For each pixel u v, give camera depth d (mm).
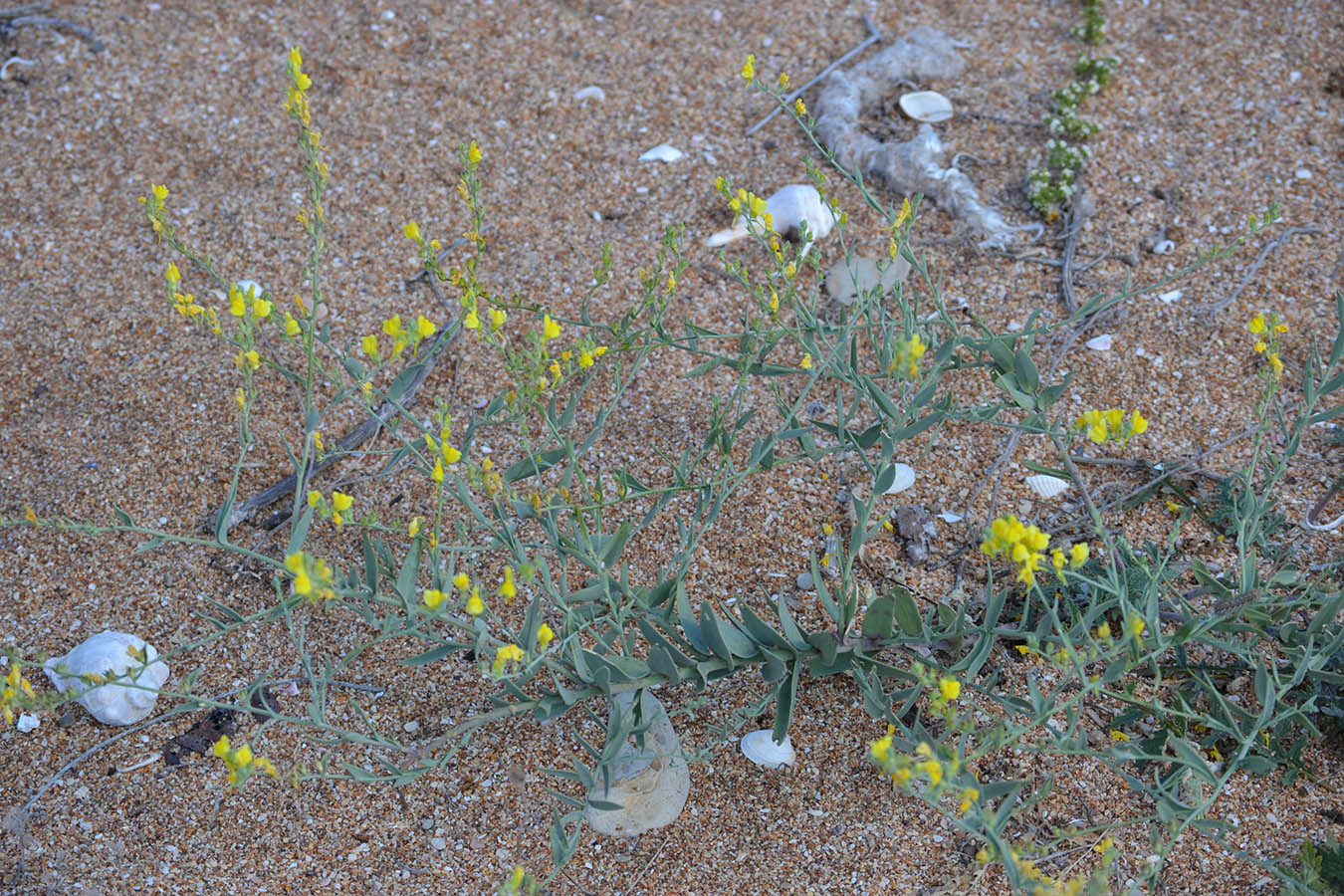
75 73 4074
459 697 2447
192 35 4223
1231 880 2094
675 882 2164
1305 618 2422
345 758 2348
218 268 3443
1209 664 2334
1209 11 4176
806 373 2568
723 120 3912
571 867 2188
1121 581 2178
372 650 2537
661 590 2201
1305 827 2145
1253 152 3637
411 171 3740
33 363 3215
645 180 3709
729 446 2365
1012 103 3898
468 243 3510
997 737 1848
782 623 2199
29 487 2910
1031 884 1770
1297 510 2686
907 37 4156
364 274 3434
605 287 3357
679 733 2357
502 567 2658
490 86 4043
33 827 2256
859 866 2164
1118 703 2348
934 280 3326
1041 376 3053
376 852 2213
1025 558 1763
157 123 3904
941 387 3039
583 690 2066
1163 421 2939
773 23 4285
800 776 2301
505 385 3111
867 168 3717
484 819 2252
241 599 2650
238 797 2295
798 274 3369
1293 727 2283
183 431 3020
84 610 2645
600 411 2402
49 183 3725
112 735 2416
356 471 2904
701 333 2543
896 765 1654
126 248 3521
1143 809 2193
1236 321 3164
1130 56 4020
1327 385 2178
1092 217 3475
